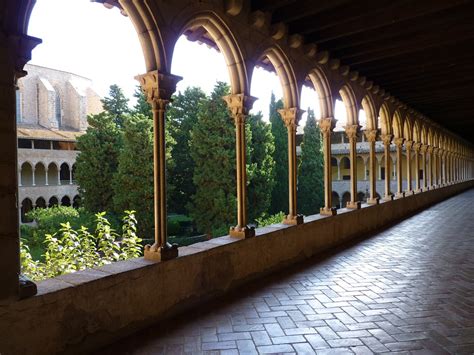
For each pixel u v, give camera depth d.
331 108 7.96
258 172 22.17
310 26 6.33
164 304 4.12
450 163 22.34
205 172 20.34
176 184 23.86
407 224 10.46
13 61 2.99
